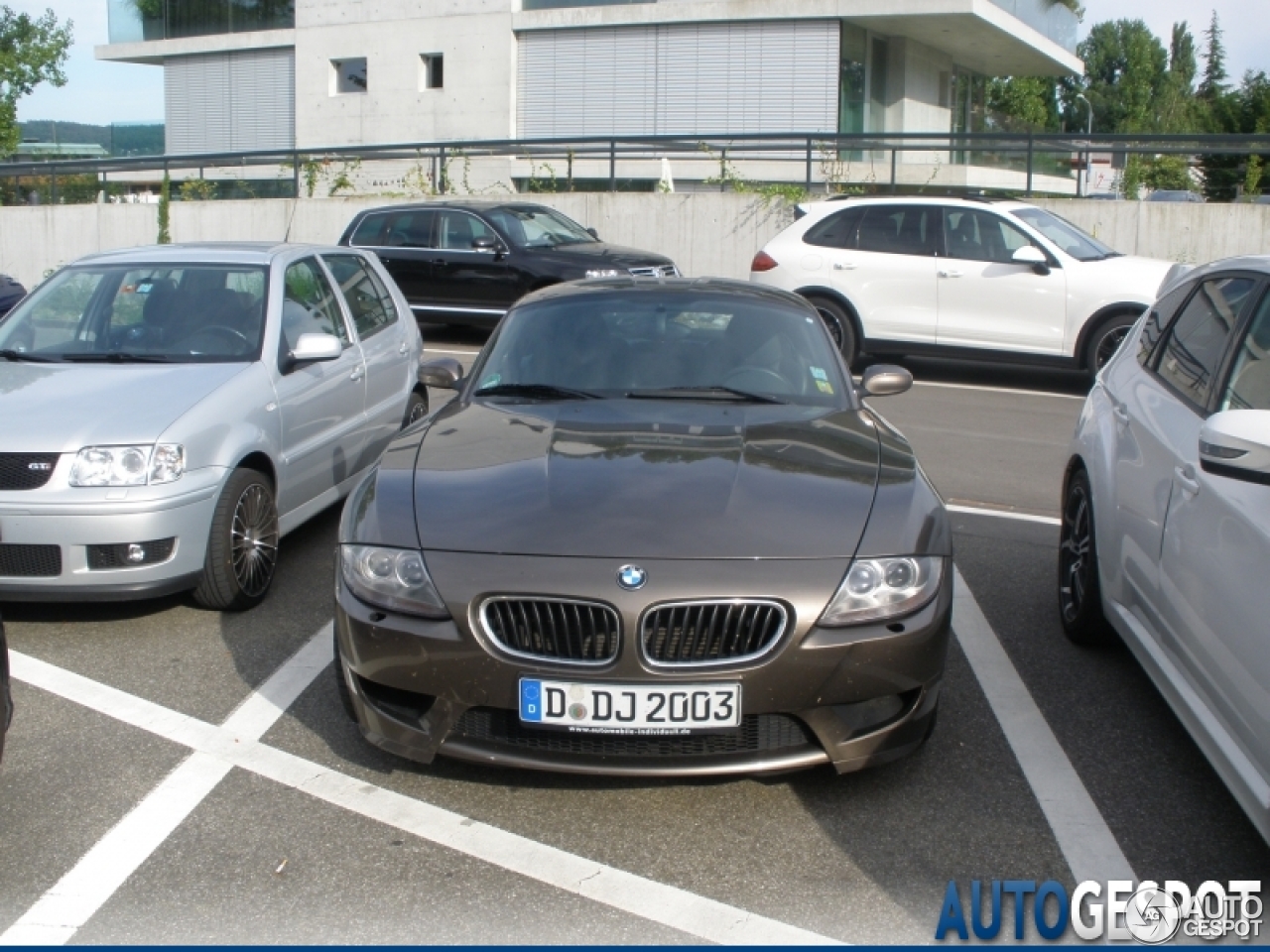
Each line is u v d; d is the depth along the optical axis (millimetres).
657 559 3701
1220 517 3686
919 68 28969
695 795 3982
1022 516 7734
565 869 3547
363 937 3209
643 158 20750
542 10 28516
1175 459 4188
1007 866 3600
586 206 20156
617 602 3611
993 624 5703
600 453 4375
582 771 3691
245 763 4219
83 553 5219
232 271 6723
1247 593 3412
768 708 3656
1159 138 17406
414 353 8164
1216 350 4359
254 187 23578
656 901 3387
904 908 3375
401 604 3791
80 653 5281
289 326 6582
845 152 19891
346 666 3971
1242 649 3426
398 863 3574
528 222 15867
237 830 3766
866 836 3748
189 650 5312
